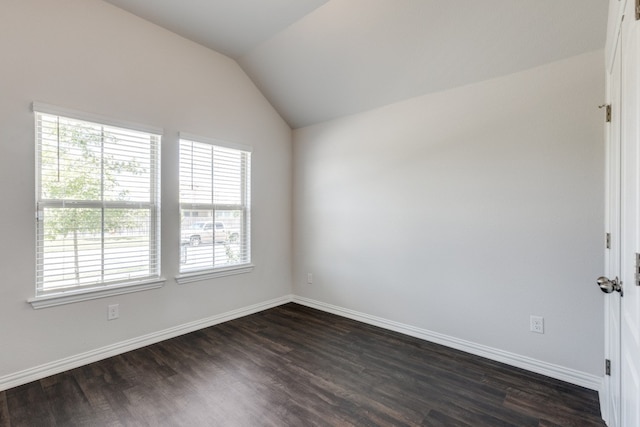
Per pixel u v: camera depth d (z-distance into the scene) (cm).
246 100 347
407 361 241
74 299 230
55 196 225
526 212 227
